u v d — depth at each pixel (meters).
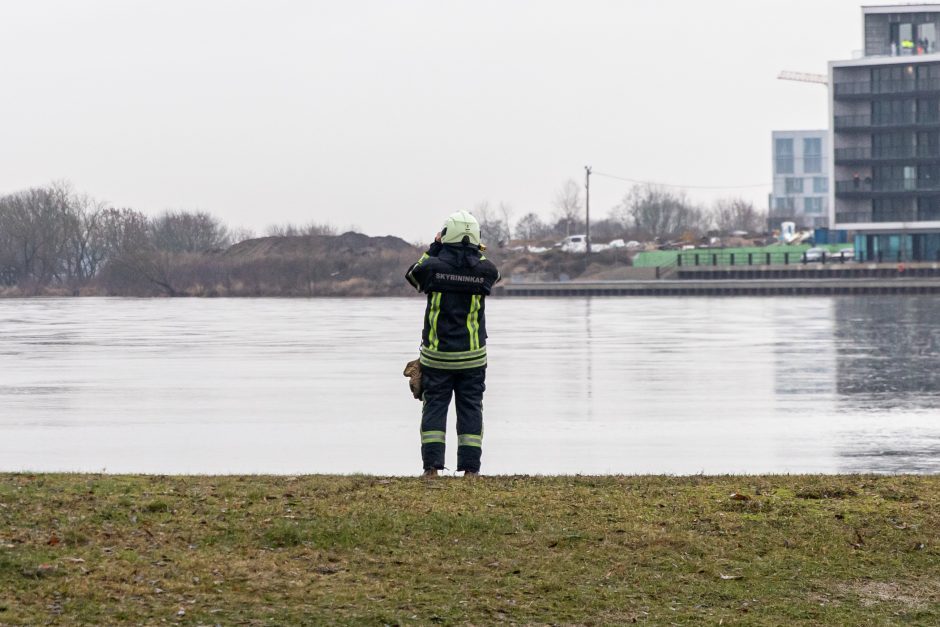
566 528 15.23
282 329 93.75
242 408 41.00
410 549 14.30
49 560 13.25
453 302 19.12
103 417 38.72
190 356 65.12
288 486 17.31
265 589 12.76
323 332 88.75
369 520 15.21
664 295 176.88
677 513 16.06
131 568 13.17
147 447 31.95
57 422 37.44
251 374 53.94
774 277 188.75
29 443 32.72
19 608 11.84
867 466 28.45
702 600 12.93
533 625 12.04
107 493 16.42
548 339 77.44
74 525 14.67
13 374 54.44
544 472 27.34
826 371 53.62
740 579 13.64
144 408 41.16
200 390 47.00
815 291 167.25
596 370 54.81
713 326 91.69
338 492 16.88
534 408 40.59
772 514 16.12
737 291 172.75
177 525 14.92
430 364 19.19
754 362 58.59
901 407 40.59
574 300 163.75
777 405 41.22
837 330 84.00
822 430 34.97
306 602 12.42
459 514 15.61
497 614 12.29
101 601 12.18
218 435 34.31
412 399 43.62
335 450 31.38
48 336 85.56
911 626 12.37
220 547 14.16
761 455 30.19
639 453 30.58
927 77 180.88
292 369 56.47
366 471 27.77
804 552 14.61
